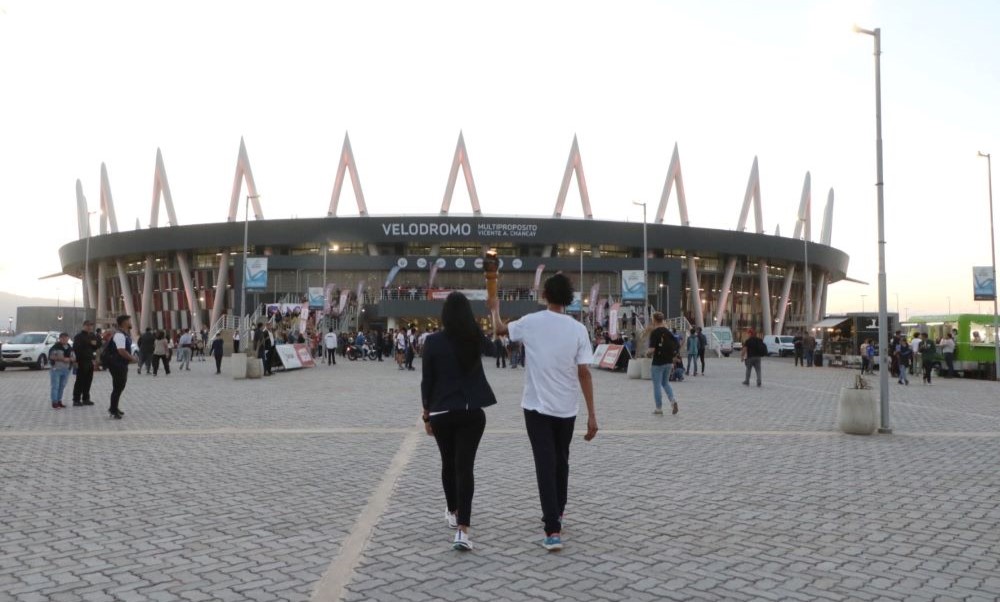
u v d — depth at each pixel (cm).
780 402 1697
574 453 955
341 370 3275
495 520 614
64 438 1083
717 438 1094
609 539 556
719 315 8994
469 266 7931
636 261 8131
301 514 632
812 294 11000
